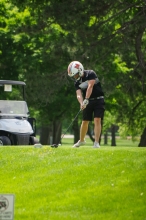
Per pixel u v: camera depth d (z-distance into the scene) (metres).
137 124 116.19
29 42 100.31
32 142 52.66
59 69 93.38
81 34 79.44
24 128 52.31
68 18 77.25
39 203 30.11
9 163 35.62
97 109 39.47
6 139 50.69
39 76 92.12
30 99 92.88
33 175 33.69
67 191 30.92
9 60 100.12
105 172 32.28
